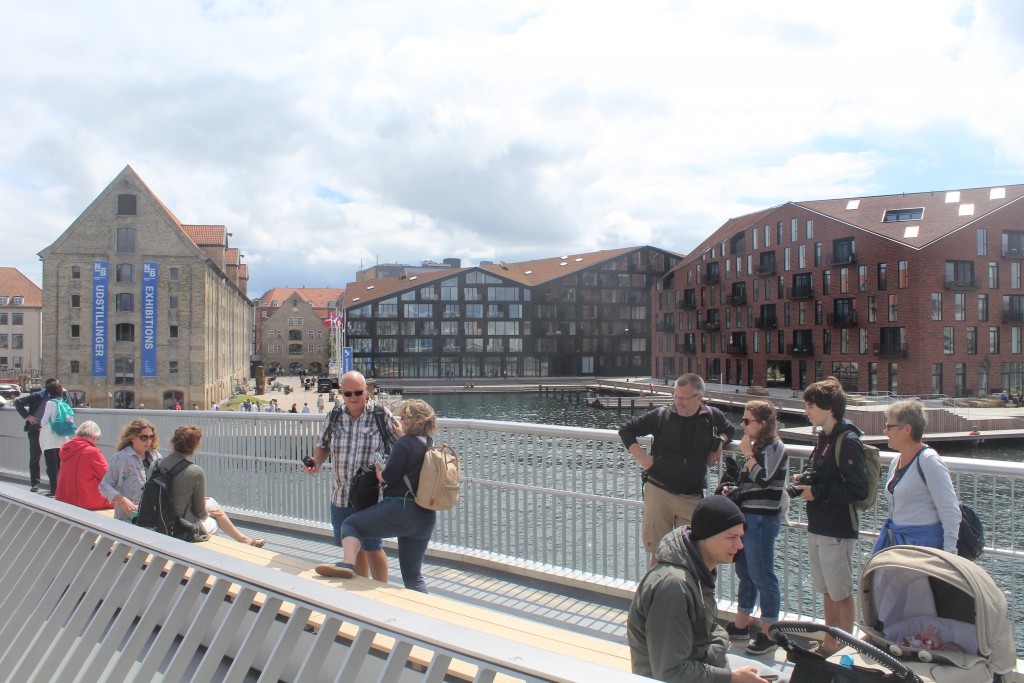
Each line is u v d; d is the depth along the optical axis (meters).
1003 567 4.10
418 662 3.16
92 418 10.20
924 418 3.78
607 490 5.59
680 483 4.62
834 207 67.62
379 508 4.79
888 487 3.91
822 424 4.22
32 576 3.66
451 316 105.19
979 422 43.34
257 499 8.36
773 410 4.53
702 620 2.62
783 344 71.75
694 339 89.25
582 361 108.75
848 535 4.20
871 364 60.94
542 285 107.19
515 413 75.44
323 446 5.64
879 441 39.12
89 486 6.56
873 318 60.53
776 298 72.62
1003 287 57.34
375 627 2.20
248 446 8.43
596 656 3.43
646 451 5.46
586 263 111.38
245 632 3.97
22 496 3.93
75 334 60.50
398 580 5.93
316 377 124.50
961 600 2.95
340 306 120.06
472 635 2.04
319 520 7.69
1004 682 2.88
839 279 64.31
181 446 5.50
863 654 2.64
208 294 63.78
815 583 4.36
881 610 3.09
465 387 97.00
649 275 111.50
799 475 4.65
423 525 4.88
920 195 63.91
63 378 60.03
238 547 5.27
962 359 56.56
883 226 61.81
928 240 56.84
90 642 3.05
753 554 4.42
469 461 6.54
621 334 110.19
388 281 115.69
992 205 58.41
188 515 5.45
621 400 78.50
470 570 6.26
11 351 102.50
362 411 5.47
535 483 6.03
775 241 72.69
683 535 2.72
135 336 61.00
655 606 2.59
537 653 1.90
